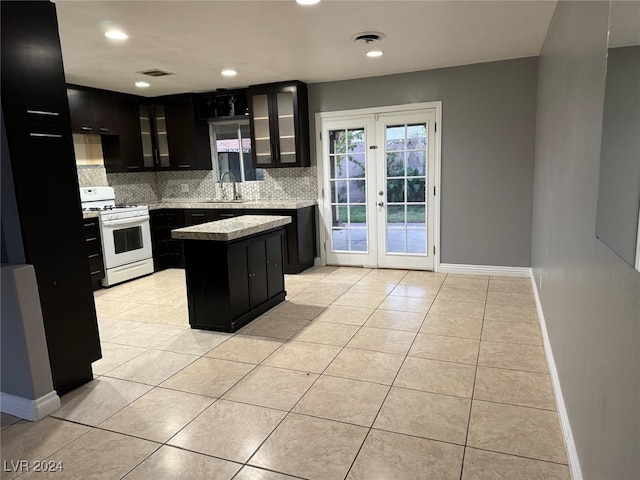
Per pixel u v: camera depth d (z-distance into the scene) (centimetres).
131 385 274
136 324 386
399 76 509
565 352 218
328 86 543
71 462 203
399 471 190
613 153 120
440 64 474
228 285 348
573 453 183
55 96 251
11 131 229
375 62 453
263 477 189
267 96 544
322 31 347
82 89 518
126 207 552
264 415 236
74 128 511
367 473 189
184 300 458
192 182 649
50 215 250
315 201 577
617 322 124
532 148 467
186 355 316
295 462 198
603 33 154
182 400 254
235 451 207
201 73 474
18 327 233
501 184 486
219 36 349
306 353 312
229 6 288
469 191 500
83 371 274
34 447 215
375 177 544
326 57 425
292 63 444
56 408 247
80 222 269
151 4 280
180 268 614
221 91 575
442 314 382
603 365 140
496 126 478
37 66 241
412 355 303
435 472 188
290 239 536
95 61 413
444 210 515
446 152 503
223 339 343
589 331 163
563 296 231
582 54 195
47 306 250
